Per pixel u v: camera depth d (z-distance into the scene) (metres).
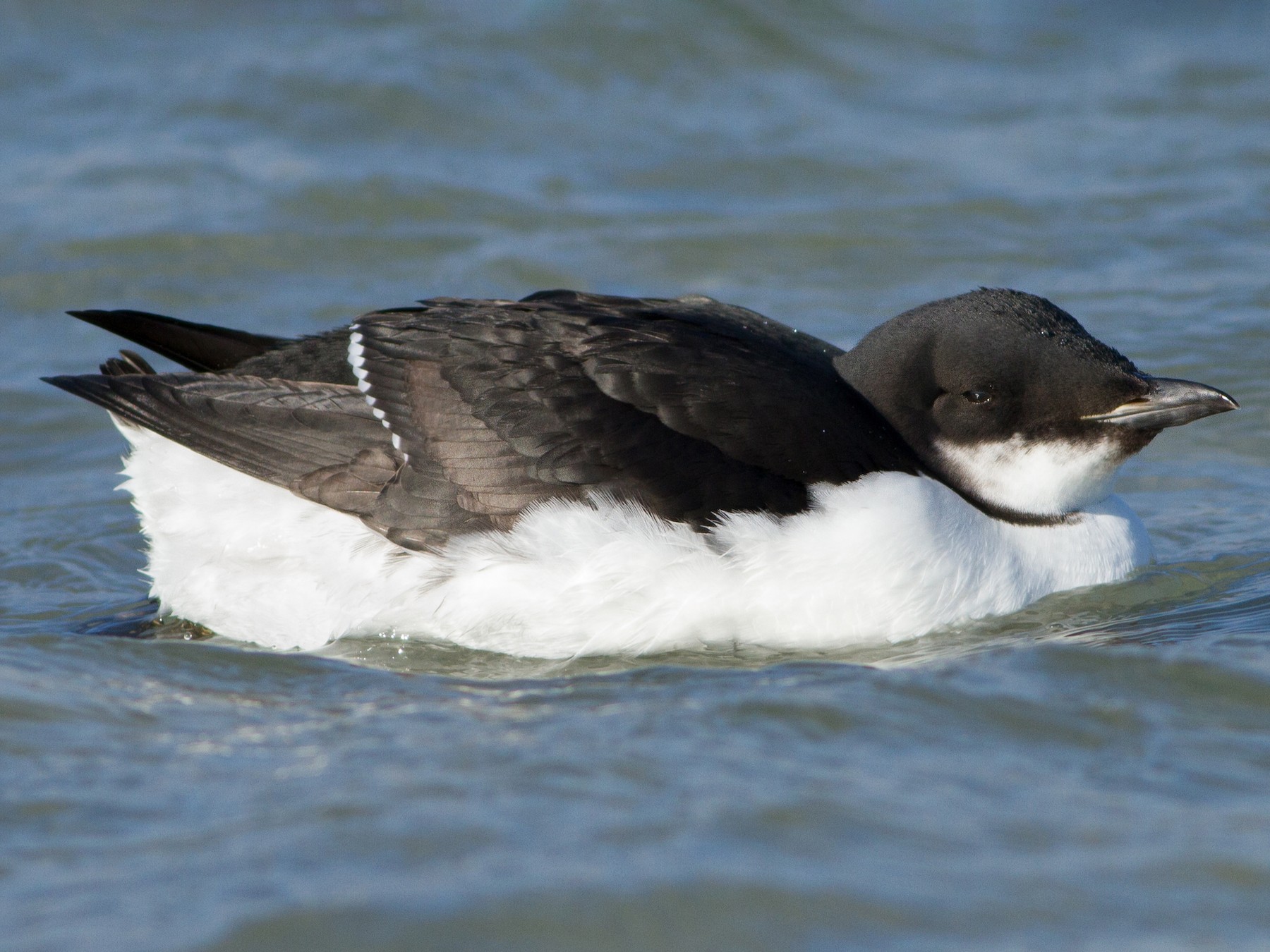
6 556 10.95
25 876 6.36
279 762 7.41
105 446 12.88
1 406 13.45
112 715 8.06
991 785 7.06
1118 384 9.53
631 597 8.94
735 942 5.89
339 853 6.45
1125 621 9.53
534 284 15.55
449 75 19.73
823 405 9.37
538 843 6.50
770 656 9.09
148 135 18.41
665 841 6.50
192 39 20.66
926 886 6.20
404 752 7.47
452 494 9.12
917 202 17.20
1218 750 7.43
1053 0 22.89
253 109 18.97
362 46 20.36
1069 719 7.76
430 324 9.67
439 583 9.12
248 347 10.61
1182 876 6.27
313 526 9.34
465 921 5.97
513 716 7.98
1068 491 9.91
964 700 7.96
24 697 8.22
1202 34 21.92
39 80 19.61
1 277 15.53
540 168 18.05
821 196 17.44
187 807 6.94
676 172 18.00
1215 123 19.19
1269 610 9.49
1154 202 17.03
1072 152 18.48
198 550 9.60
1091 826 6.68
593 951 5.86
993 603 9.55
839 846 6.48
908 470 9.45
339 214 16.83
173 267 15.75
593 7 21.17
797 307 14.93
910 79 20.62
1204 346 13.70
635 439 9.04
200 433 9.48
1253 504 11.44
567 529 8.93
